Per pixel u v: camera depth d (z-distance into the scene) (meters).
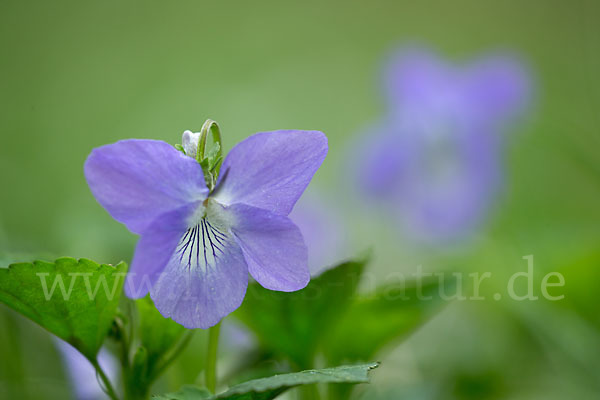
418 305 0.17
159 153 0.14
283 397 0.17
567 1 0.42
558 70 0.40
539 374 0.21
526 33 0.43
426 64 0.27
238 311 0.16
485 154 0.26
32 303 0.15
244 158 0.15
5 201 0.28
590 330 0.20
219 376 0.18
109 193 0.14
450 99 0.26
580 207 0.29
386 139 0.27
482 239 0.26
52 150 0.38
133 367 0.15
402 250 0.29
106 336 0.15
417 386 0.19
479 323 0.22
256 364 0.18
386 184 0.27
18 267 0.14
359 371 0.14
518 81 0.26
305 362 0.16
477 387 0.20
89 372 0.17
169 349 0.15
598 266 0.20
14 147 0.37
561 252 0.21
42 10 0.43
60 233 0.20
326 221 0.25
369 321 0.17
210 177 0.15
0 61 0.42
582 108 0.34
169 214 0.14
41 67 0.42
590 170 0.27
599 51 0.40
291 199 0.15
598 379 0.20
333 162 0.41
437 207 0.27
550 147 0.27
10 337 0.18
